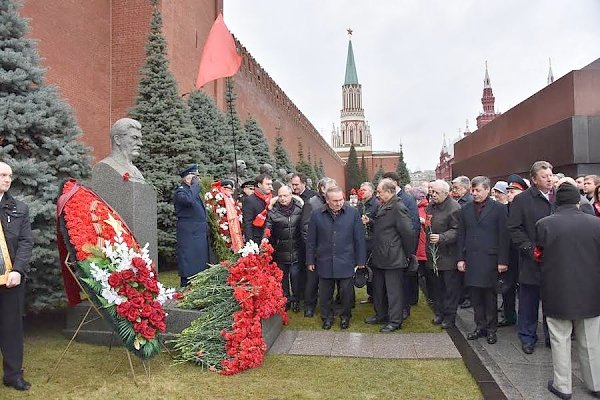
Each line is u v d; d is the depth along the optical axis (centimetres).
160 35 1249
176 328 532
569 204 432
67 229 480
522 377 468
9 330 419
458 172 2586
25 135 573
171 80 1214
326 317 645
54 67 1280
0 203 419
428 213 668
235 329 492
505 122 1791
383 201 637
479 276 575
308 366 489
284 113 3681
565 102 1263
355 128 10206
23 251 420
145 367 459
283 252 725
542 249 432
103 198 604
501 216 572
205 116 1579
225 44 820
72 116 634
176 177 1130
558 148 1277
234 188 919
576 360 524
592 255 413
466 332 639
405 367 486
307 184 1056
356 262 648
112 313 445
